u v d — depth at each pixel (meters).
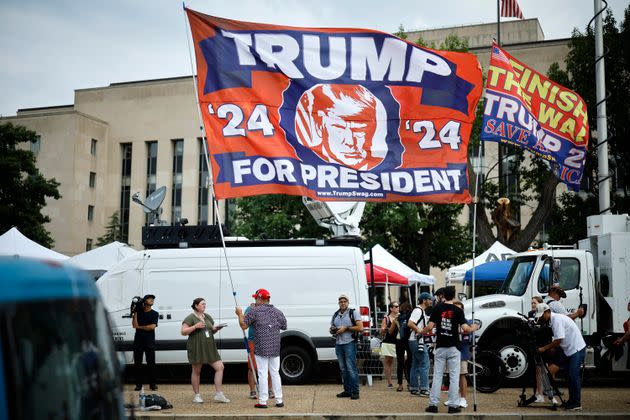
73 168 62.69
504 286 15.73
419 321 13.42
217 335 16.11
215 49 10.63
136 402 12.14
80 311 3.44
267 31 10.74
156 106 65.56
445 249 35.78
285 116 10.66
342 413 10.79
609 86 27.31
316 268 16.28
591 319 14.98
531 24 64.75
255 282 16.27
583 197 29.50
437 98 10.93
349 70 10.84
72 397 3.25
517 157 31.33
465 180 10.91
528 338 14.58
